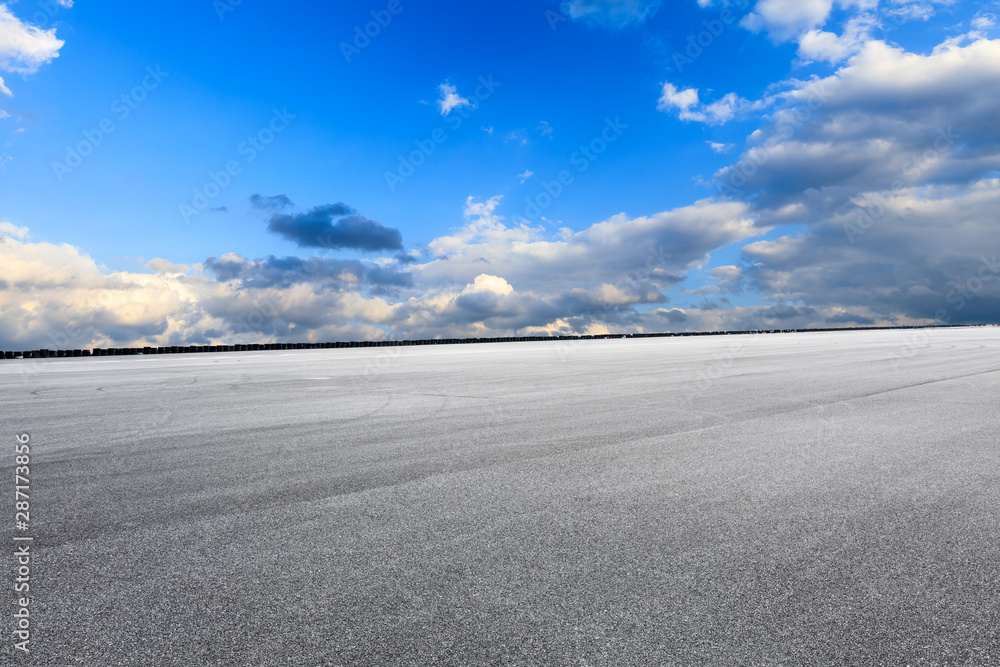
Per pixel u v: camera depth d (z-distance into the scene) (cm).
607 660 152
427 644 161
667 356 1572
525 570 209
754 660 152
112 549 235
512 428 505
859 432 471
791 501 288
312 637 165
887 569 207
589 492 308
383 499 301
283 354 2520
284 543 239
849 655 154
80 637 167
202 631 169
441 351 2397
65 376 1245
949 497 293
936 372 978
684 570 207
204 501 301
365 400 716
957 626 169
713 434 468
